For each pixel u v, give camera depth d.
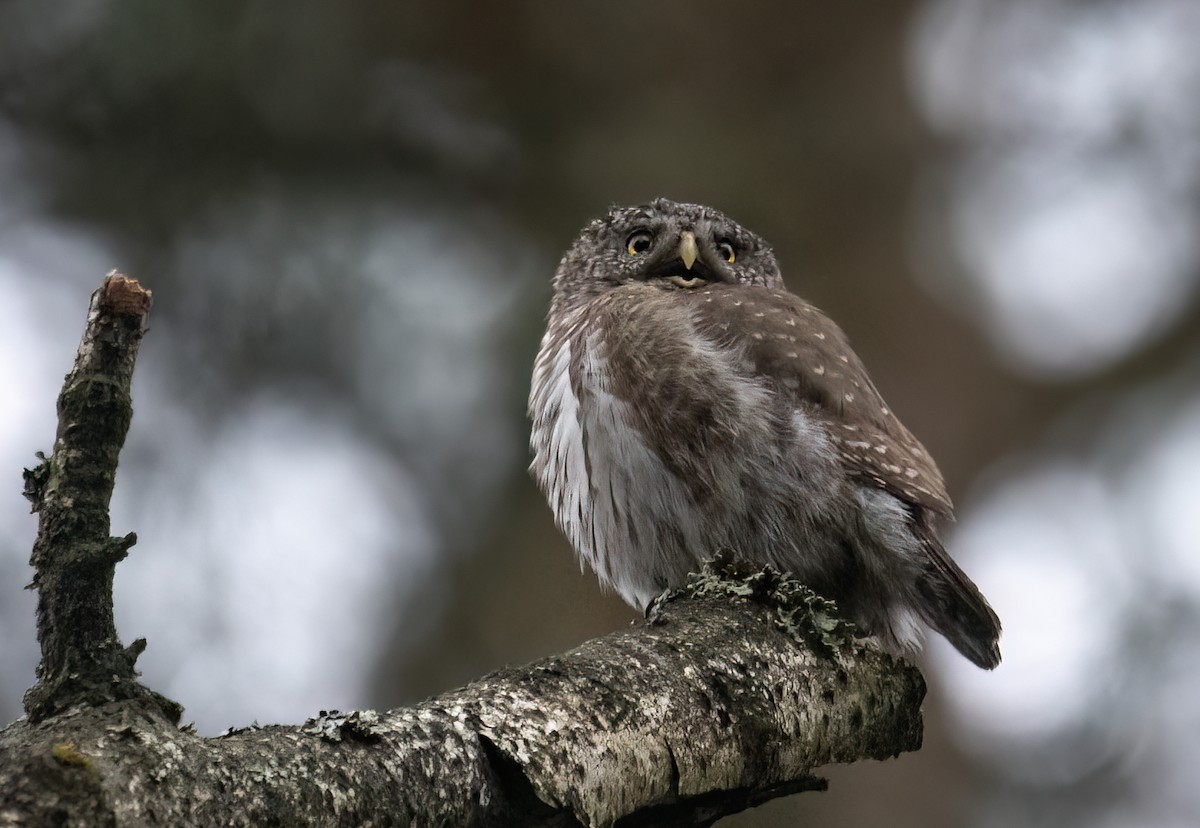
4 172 12.63
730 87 13.56
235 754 3.41
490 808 3.85
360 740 3.64
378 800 3.56
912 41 13.97
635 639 4.86
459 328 12.90
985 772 12.26
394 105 13.50
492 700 4.08
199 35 12.57
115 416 4.07
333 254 12.78
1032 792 12.29
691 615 5.18
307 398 12.61
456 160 13.59
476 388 12.77
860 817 11.41
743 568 5.69
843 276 13.05
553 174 13.48
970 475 13.48
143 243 12.55
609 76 13.65
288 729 3.59
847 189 13.30
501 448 12.61
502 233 13.51
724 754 4.66
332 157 13.23
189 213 12.63
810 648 5.23
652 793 4.40
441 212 13.51
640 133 13.32
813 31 13.59
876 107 13.52
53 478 3.97
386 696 11.77
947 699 12.19
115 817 3.14
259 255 12.62
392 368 12.71
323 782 3.48
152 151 12.75
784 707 4.98
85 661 3.63
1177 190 15.32
